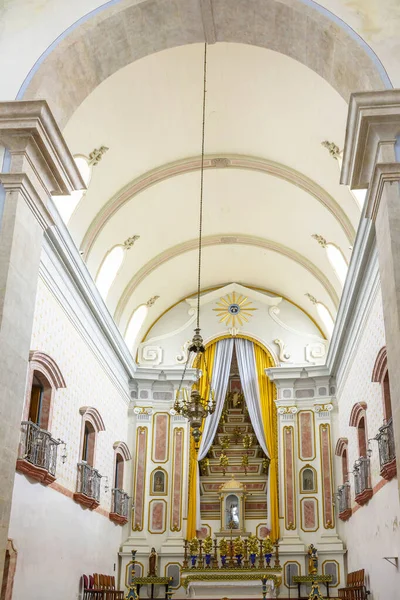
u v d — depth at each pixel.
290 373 20.36
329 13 9.64
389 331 8.30
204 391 20.81
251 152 15.83
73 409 14.11
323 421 19.89
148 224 17.67
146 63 12.68
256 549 18.22
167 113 14.34
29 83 9.38
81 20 9.87
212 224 18.81
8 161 8.70
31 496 11.21
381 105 8.60
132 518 19.22
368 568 14.90
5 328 7.91
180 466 19.84
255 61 12.97
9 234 8.27
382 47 9.33
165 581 17.83
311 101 13.43
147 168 15.75
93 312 15.65
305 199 16.38
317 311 20.48
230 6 10.15
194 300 21.78
